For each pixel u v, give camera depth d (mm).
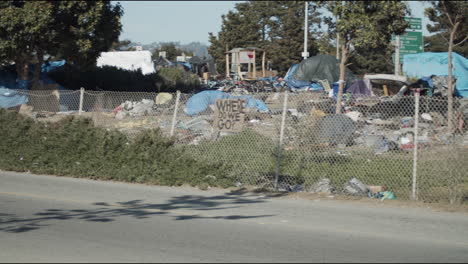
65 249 6121
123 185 10922
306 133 12805
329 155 12172
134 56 44594
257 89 34250
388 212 8445
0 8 22484
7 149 12992
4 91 18891
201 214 8242
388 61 48688
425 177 10188
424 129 14852
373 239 6777
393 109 18188
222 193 10156
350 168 11273
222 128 11523
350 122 13359
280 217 8055
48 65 30453
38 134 12977
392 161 11648
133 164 11508
